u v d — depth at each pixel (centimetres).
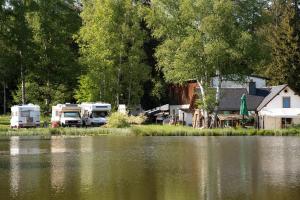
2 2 8725
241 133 7050
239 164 3538
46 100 9869
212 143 5456
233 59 7850
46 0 9444
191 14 7956
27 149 4722
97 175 3058
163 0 8175
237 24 7969
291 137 6588
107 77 9994
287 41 10588
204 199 2389
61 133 7044
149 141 5762
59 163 3641
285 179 2883
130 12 10012
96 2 10044
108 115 8956
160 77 11269
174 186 2692
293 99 9119
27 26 8975
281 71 10550
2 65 9025
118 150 4603
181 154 4238
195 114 8525
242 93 9425
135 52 10056
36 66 9412
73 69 9725
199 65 7975
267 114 9006
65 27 9725
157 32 8325
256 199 2383
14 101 10875
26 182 2825
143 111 10994
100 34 9850
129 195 2478
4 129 7581
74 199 2397
